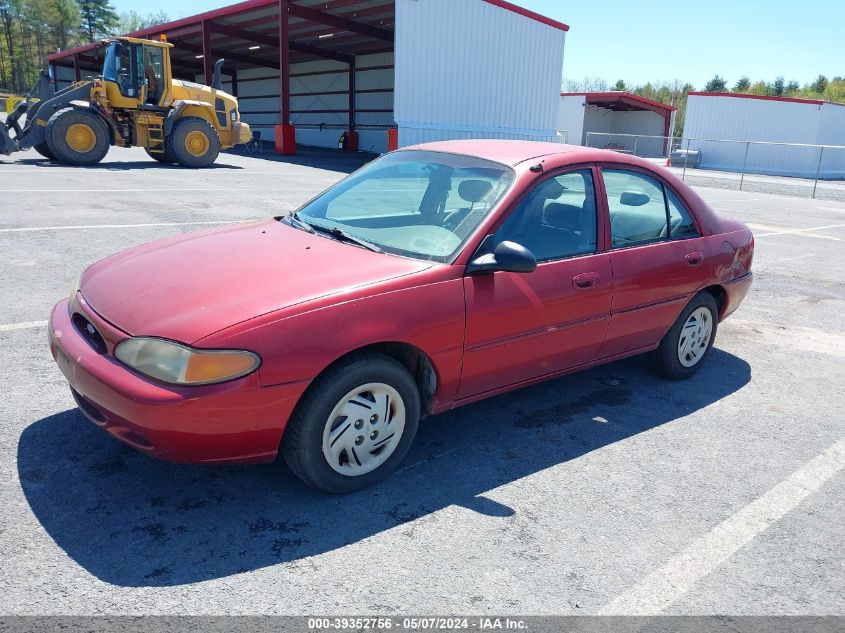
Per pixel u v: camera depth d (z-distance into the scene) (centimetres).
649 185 426
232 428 262
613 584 254
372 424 303
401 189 389
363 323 284
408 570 254
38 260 657
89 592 232
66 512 277
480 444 362
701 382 477
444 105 2391
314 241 346
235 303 275
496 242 335
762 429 402
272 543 266
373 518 287
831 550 284
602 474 337
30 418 353
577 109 4328
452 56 2366
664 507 310
